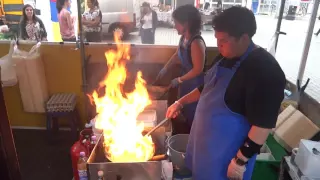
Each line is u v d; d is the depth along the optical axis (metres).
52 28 4.42
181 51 2.09
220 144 1.20
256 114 1.02
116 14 5.29
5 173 0.82
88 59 2.47
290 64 2.83
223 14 1.04
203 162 1.27
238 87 1.08
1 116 0.77
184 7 1.92
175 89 2.44
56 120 2.62
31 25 3.10
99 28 3.26
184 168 1.54
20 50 2.46
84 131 1.65
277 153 1.83
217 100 1.17
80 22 2.08
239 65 1.09
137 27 5.45
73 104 2.51
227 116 1.15
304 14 3.43
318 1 2.12
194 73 1.94
